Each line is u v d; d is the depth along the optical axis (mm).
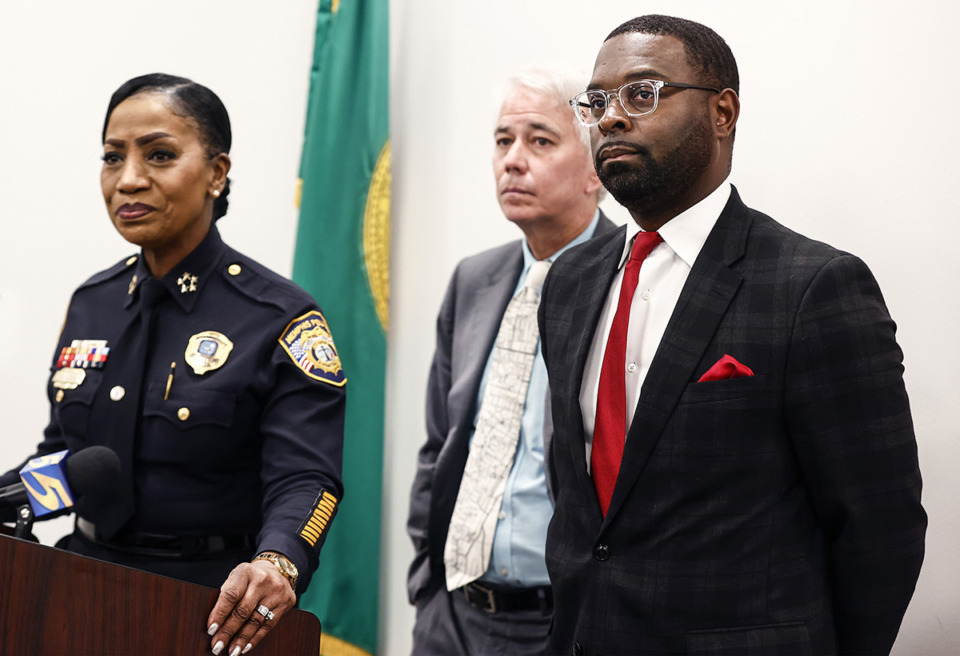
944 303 2248
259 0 3777
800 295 1630
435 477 2605
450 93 3439
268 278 2123
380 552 3414
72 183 3760
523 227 2604
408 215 3514
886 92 2377
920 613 2227
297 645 1614
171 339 2070
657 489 1666
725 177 1821
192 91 2119
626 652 1650
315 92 3494
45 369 3717
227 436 1983
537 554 2385
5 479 2004
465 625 2525
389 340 3510
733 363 1632
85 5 3818
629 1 2928
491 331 2635
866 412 1609
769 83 2594
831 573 1707
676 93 1725
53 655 1332
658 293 1786
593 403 1812
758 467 1633
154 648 1432
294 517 1802
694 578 1622
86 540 2016
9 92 3834
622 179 1744
